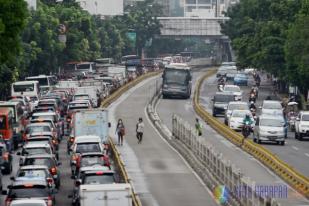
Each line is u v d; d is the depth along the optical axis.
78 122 114.56
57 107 150.25
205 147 92.94
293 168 93.56
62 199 79.75
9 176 94.25
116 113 171.75
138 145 122.25
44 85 194.25
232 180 74.31
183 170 98.00
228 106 149.12
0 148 95.06
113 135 134.38
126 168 99.00
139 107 185.38
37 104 152.38
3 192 80.31
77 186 70.69
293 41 174.00
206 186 86.88
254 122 137.88
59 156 112.25
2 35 105.12
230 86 193.25
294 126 146.25
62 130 135.62
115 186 59.56
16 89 174.00
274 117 127.19
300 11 184.25
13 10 106.12
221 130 137.12
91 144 93.69
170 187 86.00
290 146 123.50
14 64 162.00
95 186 59.66
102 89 196.62
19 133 119.31
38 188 66.38
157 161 105.25
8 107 118.94
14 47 107.75
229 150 116.12
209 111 180.62
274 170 94.12
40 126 115.62
